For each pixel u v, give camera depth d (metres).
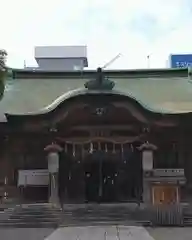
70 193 38.38
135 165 38.78
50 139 39.66
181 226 27.00
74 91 38.00
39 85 49.44
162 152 40.28
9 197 39.06
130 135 39.16
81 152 38.94
